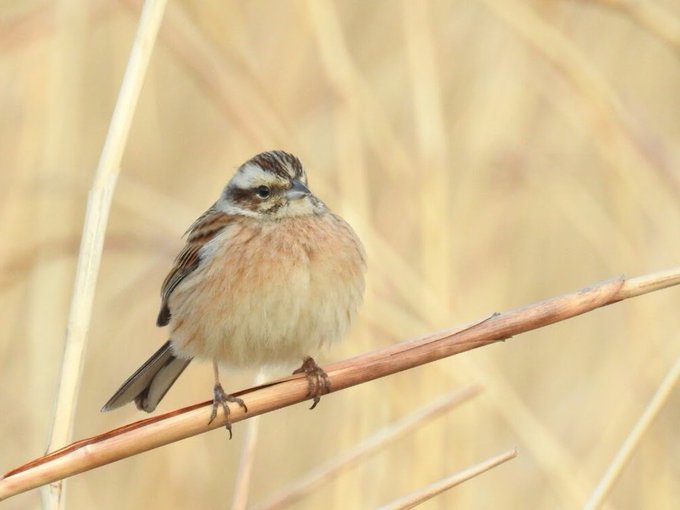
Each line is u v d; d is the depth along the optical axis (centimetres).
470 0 1351
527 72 1287
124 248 1191
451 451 1071
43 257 1142
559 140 1335
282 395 739
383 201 1245
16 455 1134
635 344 1158
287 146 1121
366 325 1078
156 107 1318
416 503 753
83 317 743
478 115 1291
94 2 1223
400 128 1323
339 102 1125
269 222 904
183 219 1209
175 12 1123
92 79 1360
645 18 1091
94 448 661
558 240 1337
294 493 912
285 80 1284
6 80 1184
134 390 937
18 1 1284
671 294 1278
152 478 1155
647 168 1180
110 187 773
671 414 1176
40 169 1163
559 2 1272
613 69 1388
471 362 1065
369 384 1078
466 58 1334
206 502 1185
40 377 1117
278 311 875
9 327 1180
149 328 1271
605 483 786
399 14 1372
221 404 720
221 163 1286
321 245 891
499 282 1248
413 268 1195
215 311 886
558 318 721
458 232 1259
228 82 1121
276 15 1327
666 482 1104
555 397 1332
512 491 1195
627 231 1186
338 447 1112
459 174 1298
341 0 1381
